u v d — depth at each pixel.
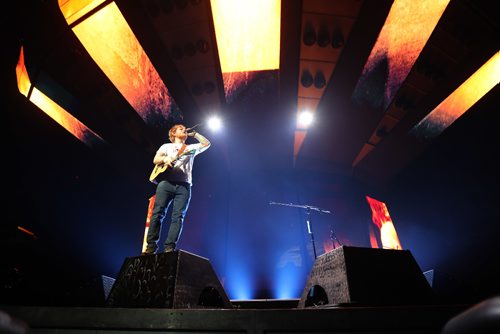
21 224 6.94
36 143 6.75
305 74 7.57
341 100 7.99
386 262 2.31
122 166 8.98
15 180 6.80
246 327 1.69
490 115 7.20
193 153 3.38
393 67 6.96
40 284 5.81
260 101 8.07
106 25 6.12
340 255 2.33
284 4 5.59
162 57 6.58
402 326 1.67
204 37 6.58
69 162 7.73
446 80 7.04
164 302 2.05
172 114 8.04
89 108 7.35
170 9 5.95
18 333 0.90
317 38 6.73
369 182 11.22
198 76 7.38
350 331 1.66
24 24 5.19
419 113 7.89
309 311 1.71
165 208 3.09
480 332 0.87
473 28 6.20
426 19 6.02
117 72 6.98
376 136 9.59
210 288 2.74
